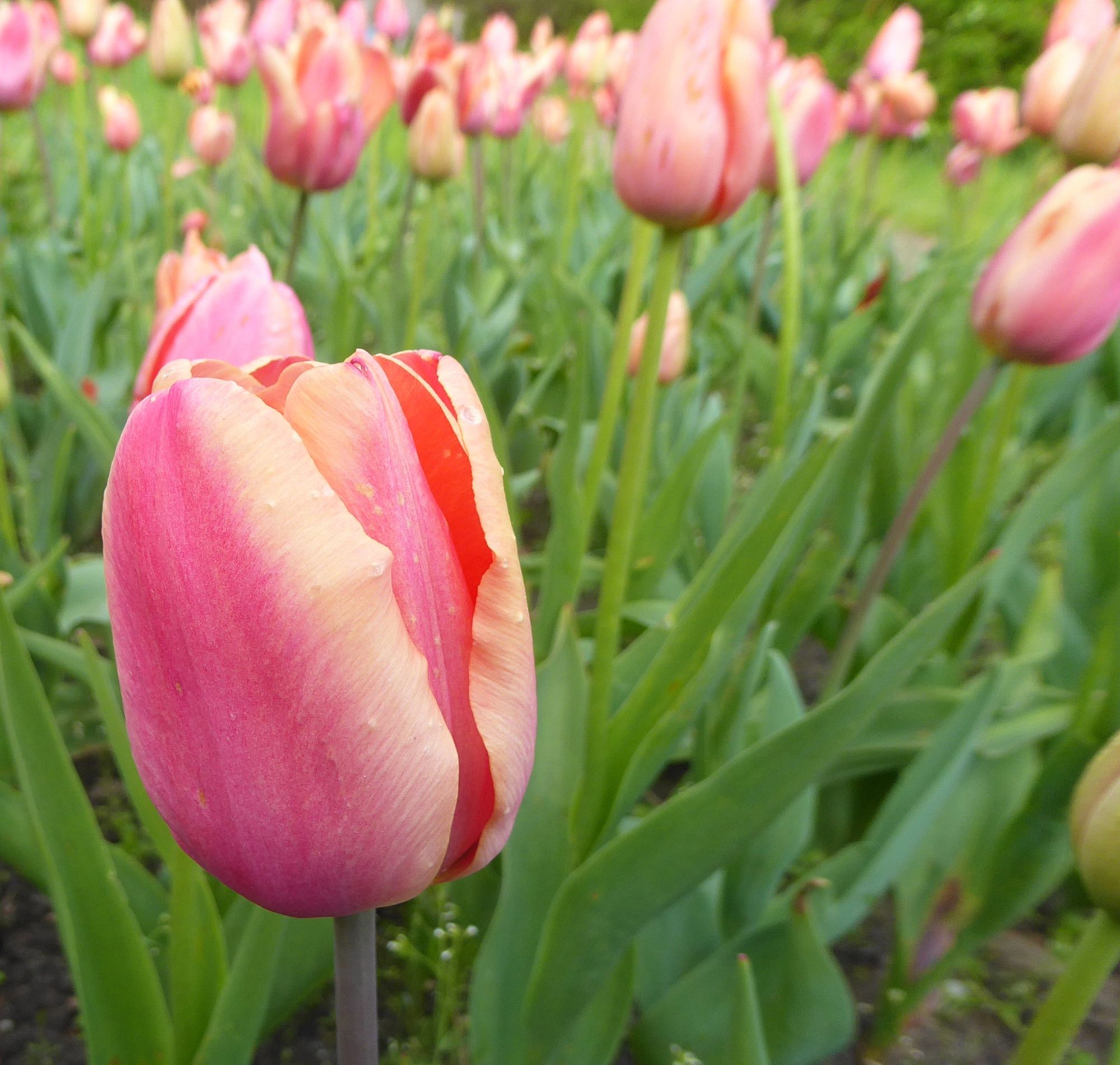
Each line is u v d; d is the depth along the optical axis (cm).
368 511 13
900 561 58
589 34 142
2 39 73
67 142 145
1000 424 50
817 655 69
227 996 24
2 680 22
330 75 51
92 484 61
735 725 38
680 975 36
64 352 66
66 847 23
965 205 159
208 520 12
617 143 28
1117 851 20
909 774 34
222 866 14
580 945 27
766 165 54
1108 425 45
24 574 44
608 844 26
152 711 13
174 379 13
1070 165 49
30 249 82
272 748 13
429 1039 37
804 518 38
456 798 14
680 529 50
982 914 37
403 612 13
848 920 32
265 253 96
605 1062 32
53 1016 38
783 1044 30
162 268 33
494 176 161
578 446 40
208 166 103
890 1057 39
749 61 27
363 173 160
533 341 95
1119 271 33
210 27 113
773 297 112
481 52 88
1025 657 46
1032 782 40
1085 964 22
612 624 31
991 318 35
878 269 136
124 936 24
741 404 59
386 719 13
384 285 89
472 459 14
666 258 29
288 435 12
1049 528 85
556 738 31
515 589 14
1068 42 67
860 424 40
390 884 14
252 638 12
